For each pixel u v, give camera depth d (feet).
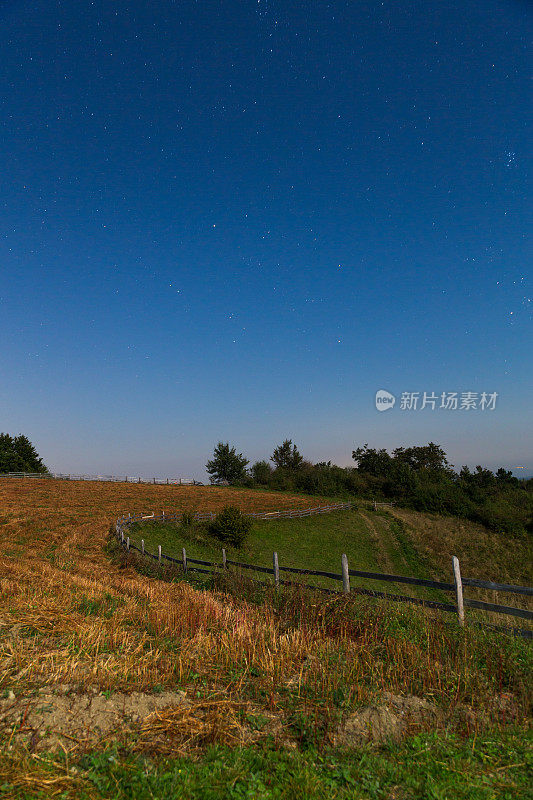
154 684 14.01
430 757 10.62
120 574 42.29
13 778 9.05
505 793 9.39
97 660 15.33
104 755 10.12
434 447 294.87
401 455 302.66
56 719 11.57
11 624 18.65
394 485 217.36
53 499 131.23
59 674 13.96
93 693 13.05
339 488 229.86
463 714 12.97
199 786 9.11
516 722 12.68
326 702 13.16
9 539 66.59
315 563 96.12
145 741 11.02
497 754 10.94
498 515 147.64
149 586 32.32
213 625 21.20
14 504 112.68
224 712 12.60
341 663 16.11
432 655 17.25
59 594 24.98
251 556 94.38
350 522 139.85
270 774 9.89
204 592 29.14
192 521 107.45
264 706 13.20
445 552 111.75
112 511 116.37
